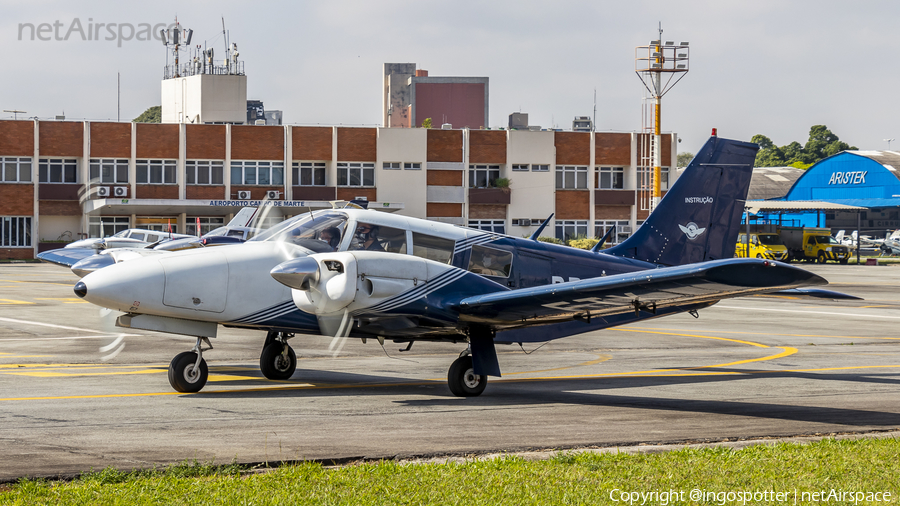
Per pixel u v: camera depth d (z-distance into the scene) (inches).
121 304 708.7
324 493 423.5
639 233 989.2
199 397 736.3
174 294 721.0
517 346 1239.5
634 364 1056.8
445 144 4352.9
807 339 1390.3
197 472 462.3
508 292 732.0
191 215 4151.1
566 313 784.3
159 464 480.4
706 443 578.9
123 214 4084.6
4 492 423.2
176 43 5393.7
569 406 728.3
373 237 794.2
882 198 5438.0
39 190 3964.1
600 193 4498.0
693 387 863.1
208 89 5029.5
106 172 4033.0
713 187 1013.2
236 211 4178.2
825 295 804.0
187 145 4109.3
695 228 1009.5
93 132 4003.4
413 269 745.6
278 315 764.0
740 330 1540.4
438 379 898.1
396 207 4173.2
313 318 777.6
